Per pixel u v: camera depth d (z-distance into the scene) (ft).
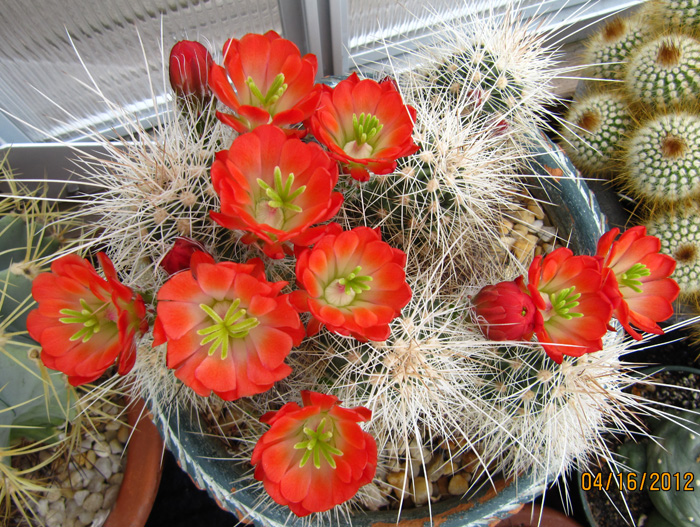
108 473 1.07
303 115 0.68
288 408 0.65
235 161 0.63
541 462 0.98
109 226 0.88
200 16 1.32
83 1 1.15
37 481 1.01
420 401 0.89
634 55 1.43
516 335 0.80
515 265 1.13
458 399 0.93
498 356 0.92
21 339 0.91
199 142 0.85
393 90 0.75
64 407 0.91
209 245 0.86
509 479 1.00
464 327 0.93
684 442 1.16
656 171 1.31
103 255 0.65
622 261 0.86
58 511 1.03
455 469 1.10
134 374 0.98
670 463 1.16
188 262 0.74
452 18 1.33
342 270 0.70
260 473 0.71
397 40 1.62
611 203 1.48
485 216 1.11
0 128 1.35
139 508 1.04
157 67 1.40
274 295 0.62
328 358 0.90
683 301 1.38
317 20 1.38
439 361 0.87
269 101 0.72
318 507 0.69
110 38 1.27
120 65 1.35
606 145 1.41
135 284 0.86
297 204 0.66
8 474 0.87
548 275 0.78
